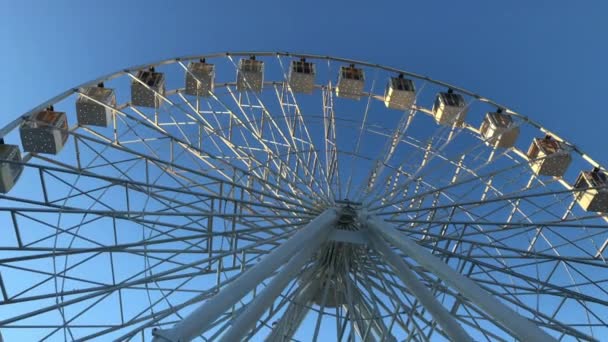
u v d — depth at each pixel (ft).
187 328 31.50
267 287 40.14
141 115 59.47
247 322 37.68
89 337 38.32
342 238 46.44
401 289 47.93
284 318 48.26
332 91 69.26
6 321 35.99
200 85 67.10
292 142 59.47
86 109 57.00
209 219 45.93
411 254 40.93
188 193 43.45
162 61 65.00
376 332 50.78
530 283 45.75
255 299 39.22
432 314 40.42
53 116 53.42
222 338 36.42
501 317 34.42
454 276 37.70
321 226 43.52
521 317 34.09
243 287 35.32
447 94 70.90
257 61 70.79
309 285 52.60
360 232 47.09
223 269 46.37
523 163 56.13
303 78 70.23
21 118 49.57
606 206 57.26
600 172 59.41
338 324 49.06
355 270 51.80
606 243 49.39
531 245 49.65
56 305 37.91
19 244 39.55
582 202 58.90
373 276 51.55
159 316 39.24
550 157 60.49
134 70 62.28
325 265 51.70
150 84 62.54
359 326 52.54
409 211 48.16
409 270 43.04
